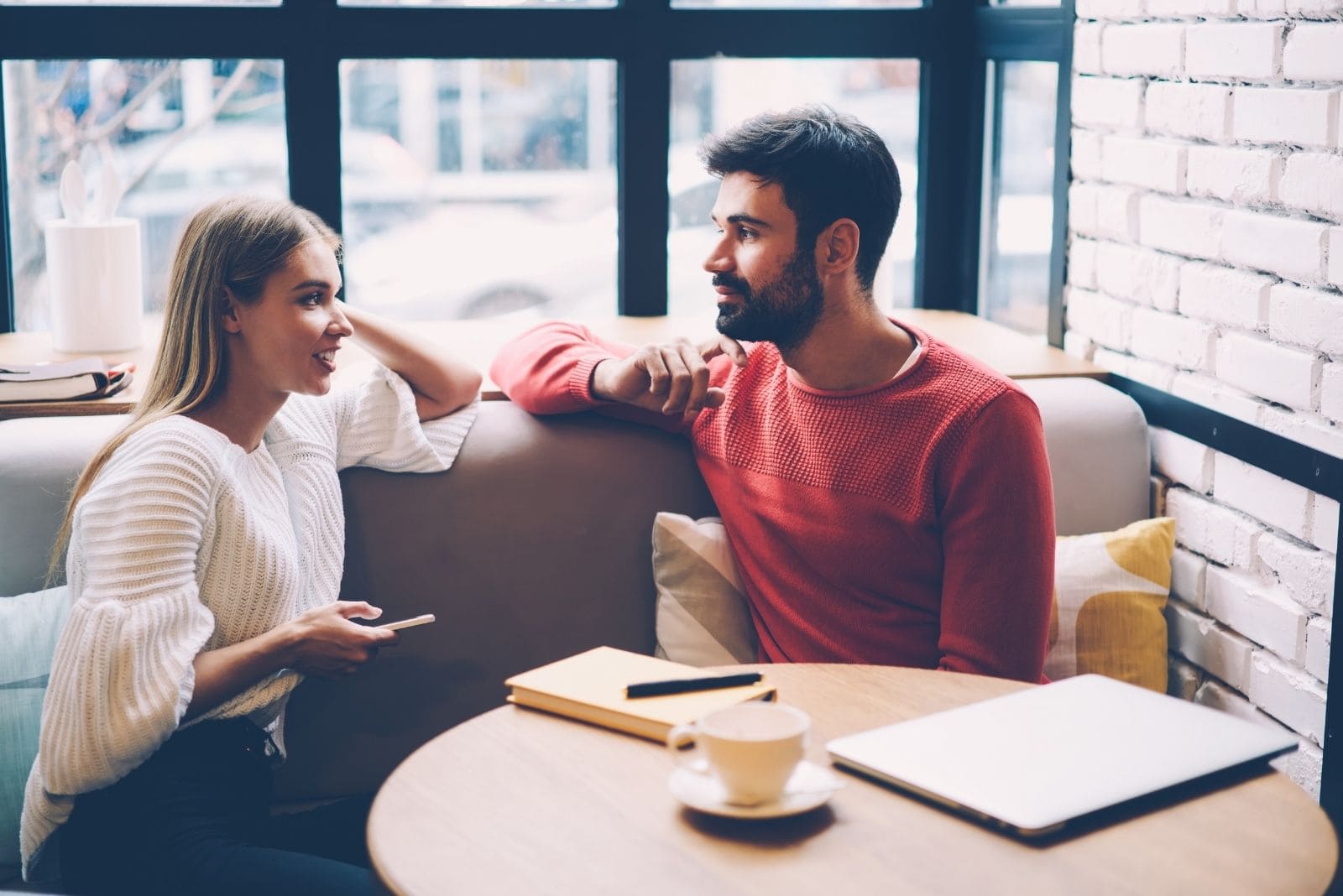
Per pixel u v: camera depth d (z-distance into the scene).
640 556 1.97
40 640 1.67
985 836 1.09
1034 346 2.40
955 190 2.69
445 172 2.66
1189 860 1.06
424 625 1.92
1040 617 1.65
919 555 1.72
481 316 2.76
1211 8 1.90
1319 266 1.73
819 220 1.66
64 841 1.56
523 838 1.10
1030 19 2.39
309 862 1.48
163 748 1.56
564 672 1.38
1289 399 1.80
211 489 1.58
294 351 1.63
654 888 1.02
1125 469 2.06
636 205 2.58
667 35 2.52
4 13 2.33
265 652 1.55
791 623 1.80
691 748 1.24
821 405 1.76
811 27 2.57
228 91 2.53
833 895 1.01
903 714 1.33
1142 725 1.26
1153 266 2.09
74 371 1.94
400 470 1.91
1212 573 1.99
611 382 1.88
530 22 2.48
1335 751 1.73
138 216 2.56
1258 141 1.83
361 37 2.43
